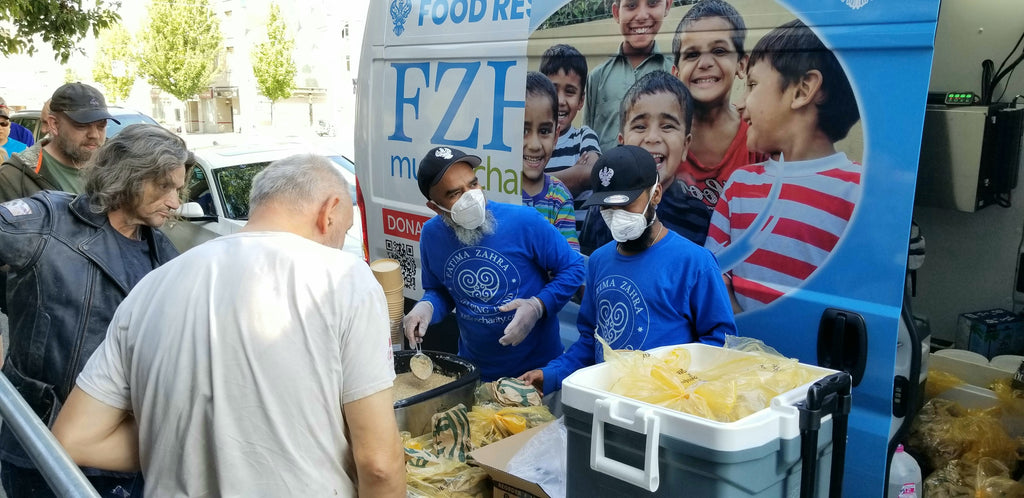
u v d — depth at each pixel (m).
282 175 1.83
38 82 38.41
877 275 2.26
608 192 2.43
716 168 2.66
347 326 1.66
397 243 4.38
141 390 1.69
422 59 4.00
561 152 3.26
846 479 2.42
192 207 7.05
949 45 3.02
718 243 2.68
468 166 3.04
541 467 2.16
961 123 2.95
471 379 2.68
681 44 2.71
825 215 2.36
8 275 2.42
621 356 2.02
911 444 2.90
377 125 4.41
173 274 1.73
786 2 2.41
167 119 52.75
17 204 2.39
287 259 1.69
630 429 1.73
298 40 41.06
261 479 1.64
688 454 1.66
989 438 2.78
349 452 1.72
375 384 1.67
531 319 3.04
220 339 1.63
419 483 2.27
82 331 2.36
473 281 3.23
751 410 1.79
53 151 3.86
